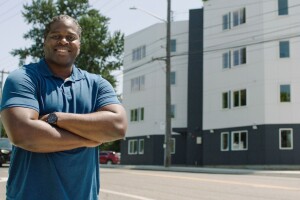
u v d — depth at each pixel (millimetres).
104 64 54656
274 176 21469
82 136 2557
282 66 33781
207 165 38031
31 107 2551
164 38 42812
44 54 2820
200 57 40594
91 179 2742
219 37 38062
